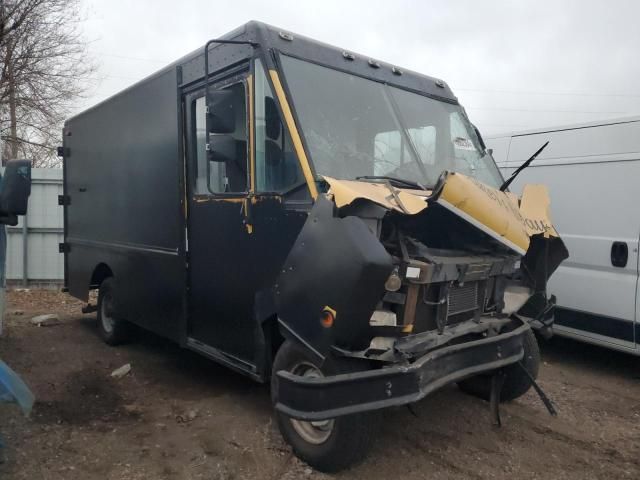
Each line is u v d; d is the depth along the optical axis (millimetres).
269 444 4086
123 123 6090
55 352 6477
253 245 4137
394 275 3287
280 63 4004
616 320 5789
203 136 4770
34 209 10883
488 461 3898
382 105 4496
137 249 5840
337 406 3105
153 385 5410
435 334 3643
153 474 3682
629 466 3889
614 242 5781
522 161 6793
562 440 4277
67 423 4457
